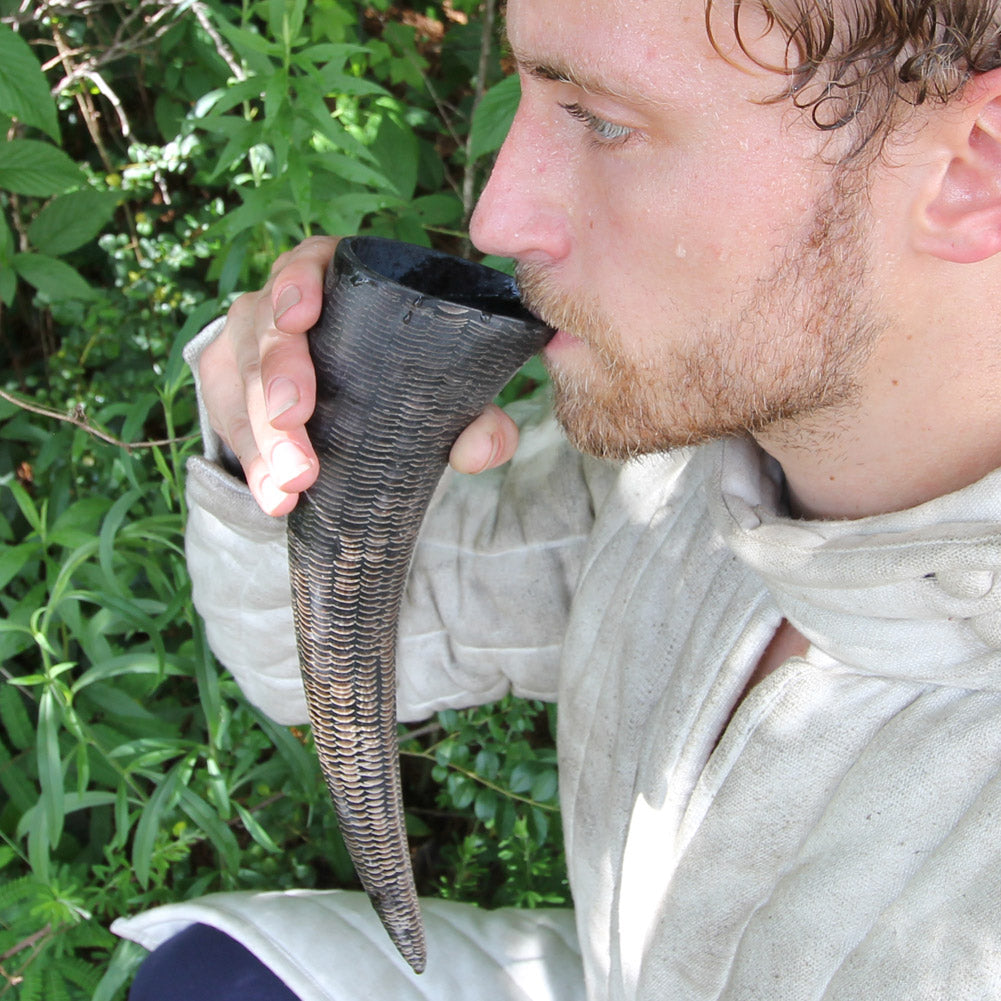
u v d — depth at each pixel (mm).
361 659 1067
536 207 847
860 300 812
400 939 1243
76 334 2168
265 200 1628
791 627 1018
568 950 1434
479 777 1754
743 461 994
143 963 1464
